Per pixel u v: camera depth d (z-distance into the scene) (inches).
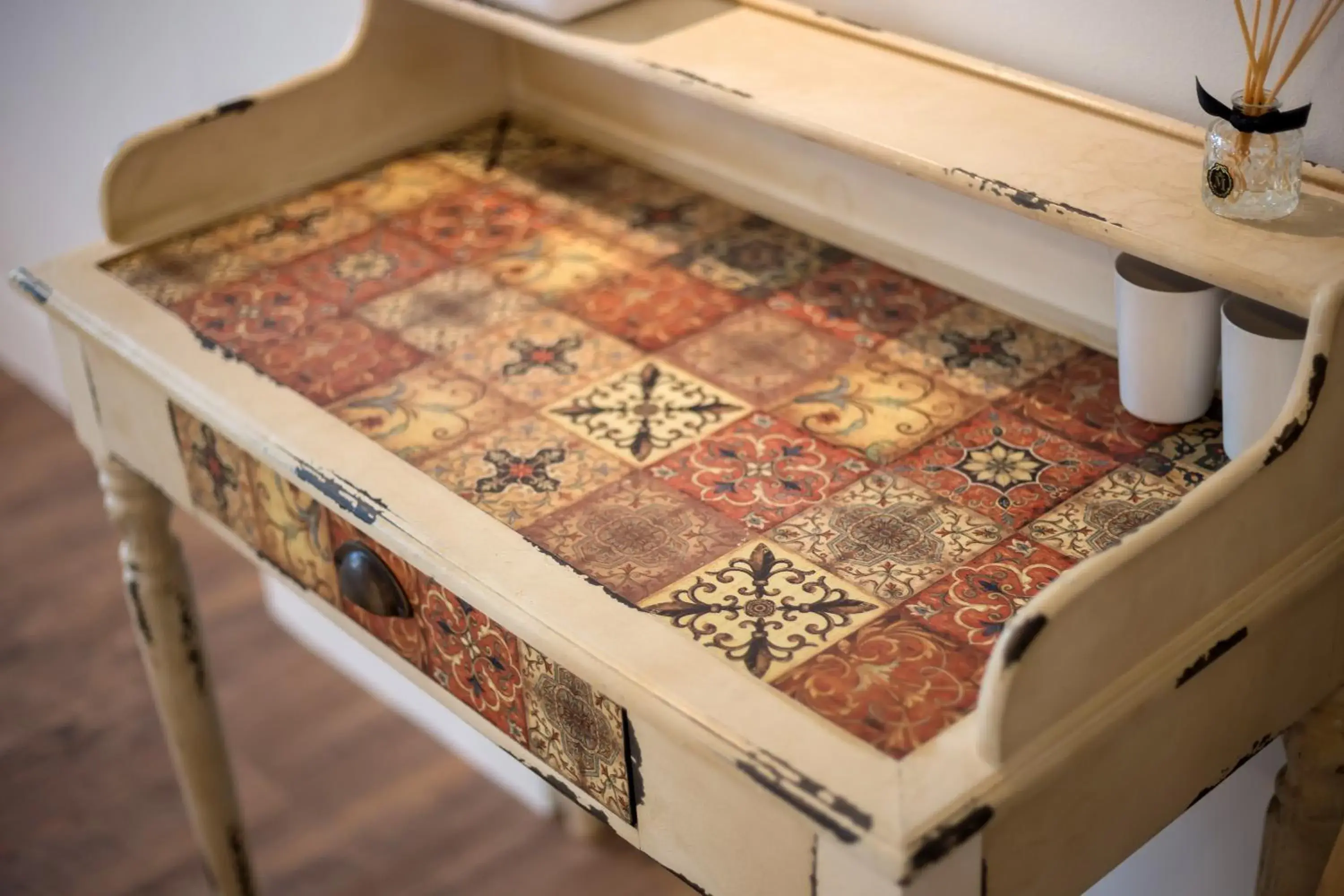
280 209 63.3
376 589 47.6
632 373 51.7
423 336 54.4
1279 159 41.2
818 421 48.8
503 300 56.2
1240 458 38.2
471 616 44.6
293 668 94.7
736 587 41.8
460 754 88.0
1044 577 41.7
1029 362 51.0
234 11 82.0
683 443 48.1
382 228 61.5
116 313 56.6
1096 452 46.6
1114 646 36.7
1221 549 38.5
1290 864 50.7
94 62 95.4
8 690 93.5
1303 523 40.9
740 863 39.2
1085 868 40.4
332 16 75.2
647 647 39.6
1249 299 44.3
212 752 69.9
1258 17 40.2
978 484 45.6
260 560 55.0
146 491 62.3
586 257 58.7
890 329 53.3
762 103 49.6
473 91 68.6
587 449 48.0
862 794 34.8
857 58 52.7
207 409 51.6
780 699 37.7
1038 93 49.6
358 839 83.0
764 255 58.2
